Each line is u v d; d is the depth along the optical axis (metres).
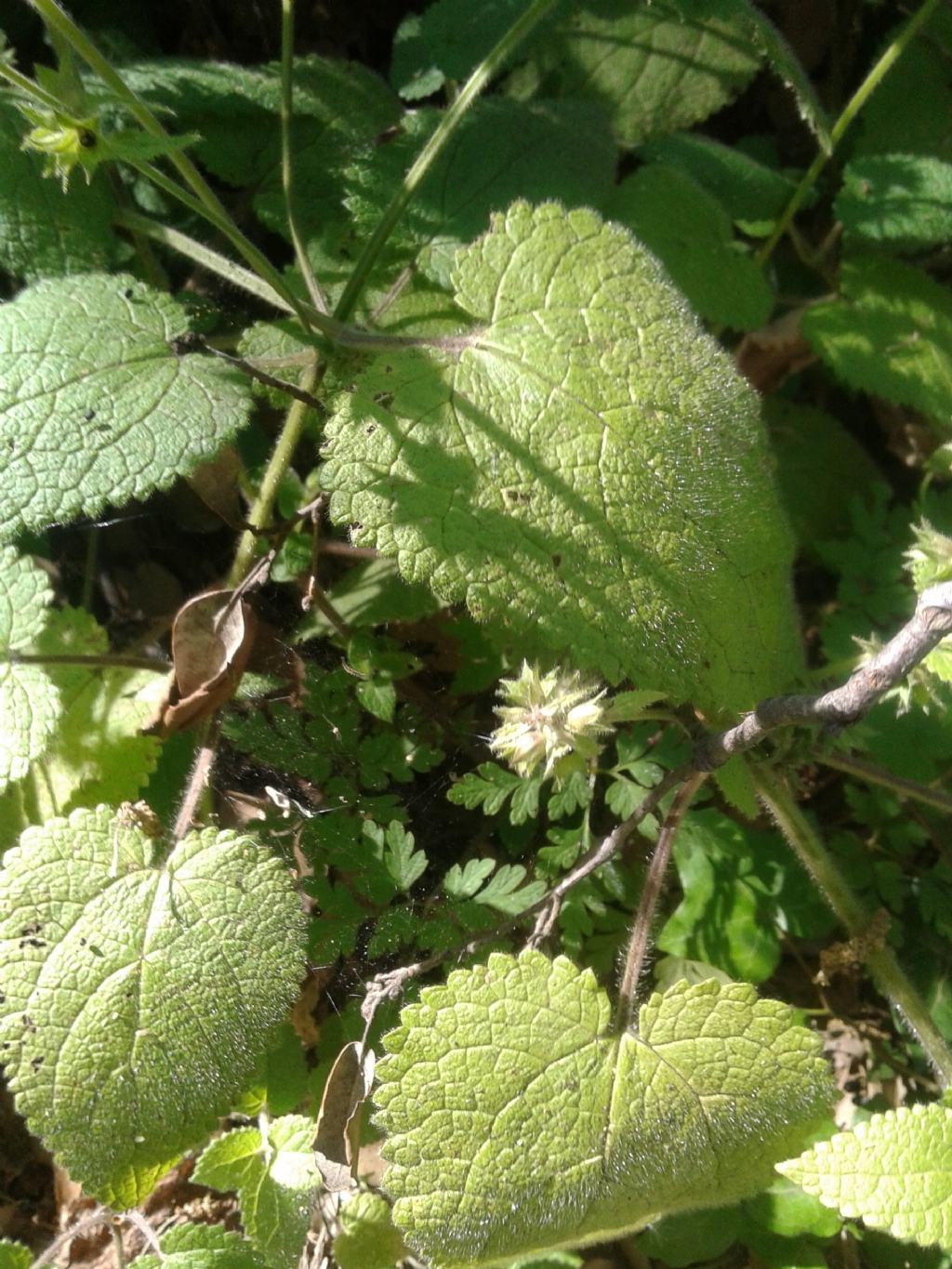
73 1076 0.27
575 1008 0.28
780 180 0.43
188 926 0.28
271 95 0.37
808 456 0.44
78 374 0.29
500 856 0.36
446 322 0.35
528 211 0.32
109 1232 0.33
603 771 0.34
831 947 0.35
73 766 0.31
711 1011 0.28
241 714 0.34
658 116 0.41
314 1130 0.29
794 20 0.44
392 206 0.33
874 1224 0.26
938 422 0.42
